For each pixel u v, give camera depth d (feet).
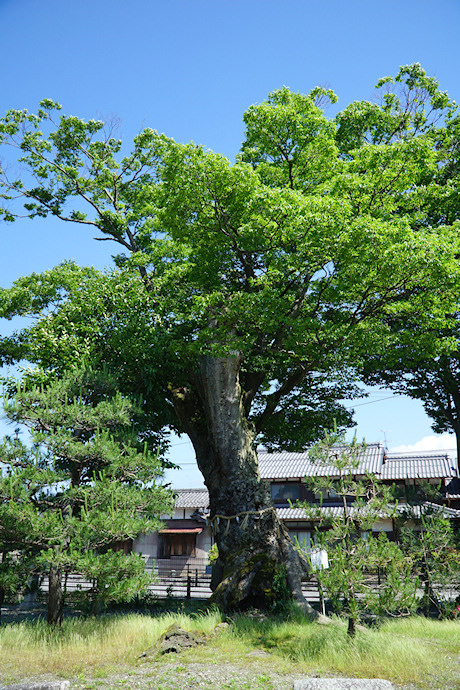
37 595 62.44
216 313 49.65
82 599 37.37
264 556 47.29
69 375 43.21
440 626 37.96
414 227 61.26
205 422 59.00
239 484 50.49
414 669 26.63
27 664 29.58
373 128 63.77
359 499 32.94
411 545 47.21
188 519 112.47
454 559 44.93
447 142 60.90
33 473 37.04
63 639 34.22
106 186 73.87
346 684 23.38
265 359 55.57
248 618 40.40
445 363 62.08
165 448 57.36
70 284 58.13
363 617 44.27
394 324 57.41
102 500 38.27
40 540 36.91
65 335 51.44
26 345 56.08
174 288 59.21
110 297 55.11
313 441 67.82
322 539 32.17
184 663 29.66
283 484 111.65
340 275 46.21
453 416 66.03
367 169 51.31
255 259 56.49
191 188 45.91
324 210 43.78
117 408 42.04
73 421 39.75
